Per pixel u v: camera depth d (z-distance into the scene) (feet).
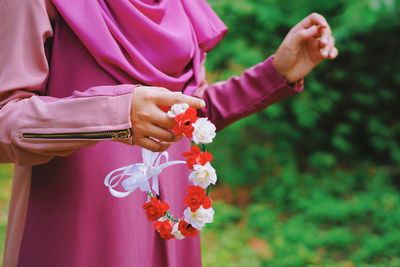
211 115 4.33
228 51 14.05
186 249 4.09
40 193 3.41
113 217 3.41
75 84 3.43
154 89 2.83
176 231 3.06
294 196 14.66
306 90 15.51
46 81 3.39
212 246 12.05
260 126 15.98
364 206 13.91
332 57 4.12
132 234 3.47
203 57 4.23
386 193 14.66
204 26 3.99
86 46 3.34
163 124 2.80
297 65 4.21
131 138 2.82
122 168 3.18
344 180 15.67
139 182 3.14
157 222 3.11
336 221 13.61
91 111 2.81
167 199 3.72
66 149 2.90
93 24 3.32
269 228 13.17
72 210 3.35
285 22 14.44
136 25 3.43
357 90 16.43
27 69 3.17
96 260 3.38
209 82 14.46
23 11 3.20
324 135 16.96
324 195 14.89
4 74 3.11
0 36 3.18
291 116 16.47
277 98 4.29
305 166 16.72
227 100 4.29
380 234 12.74
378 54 15.94
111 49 3.31
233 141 15.99
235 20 14.33
